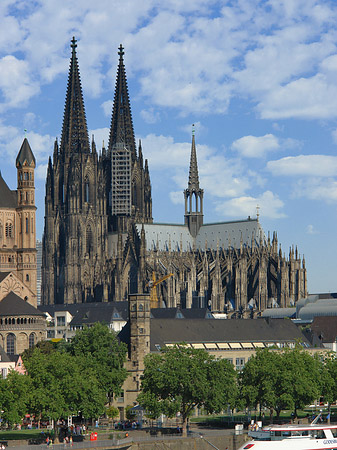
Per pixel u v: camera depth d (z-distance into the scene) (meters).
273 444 179.88
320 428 183.00
